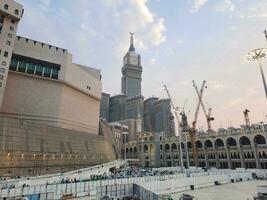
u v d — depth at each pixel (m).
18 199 24.28
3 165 51.66
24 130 60.72
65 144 73.56
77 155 76.50
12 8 66.88
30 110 73.25
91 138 90.19
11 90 70.50
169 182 36.25
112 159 105.31
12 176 52.31
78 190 32.03
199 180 41.94
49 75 80.94
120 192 30.27
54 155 66.56
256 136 86.19
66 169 69.62
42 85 78.56
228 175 50.03
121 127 185.75
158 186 34.31
